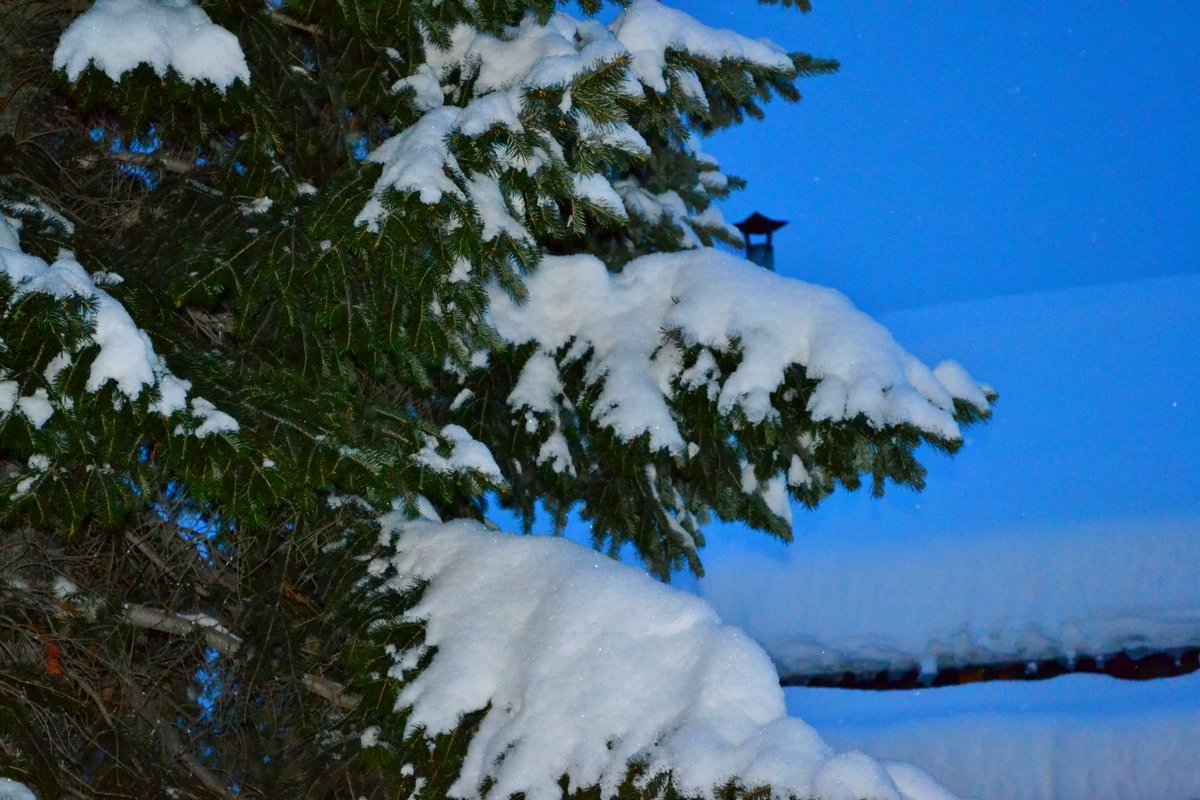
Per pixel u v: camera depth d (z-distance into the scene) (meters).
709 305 4.09
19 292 2.88
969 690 8.61
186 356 3.52
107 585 4.15
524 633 3.54
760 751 2.89
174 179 4.38
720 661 3.16
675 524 4.81
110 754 3.89
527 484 4.55
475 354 4.43
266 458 3.23
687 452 4.01
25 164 4.27
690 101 4.34
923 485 3.95
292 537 4.19
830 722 8.62
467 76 4.23
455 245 3.32
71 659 4.03
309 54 4.60
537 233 3.60
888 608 9.74
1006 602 9.48
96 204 4.37
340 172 3.62
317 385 3.86
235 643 4.25
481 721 3.46
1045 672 8.62
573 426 4.39
